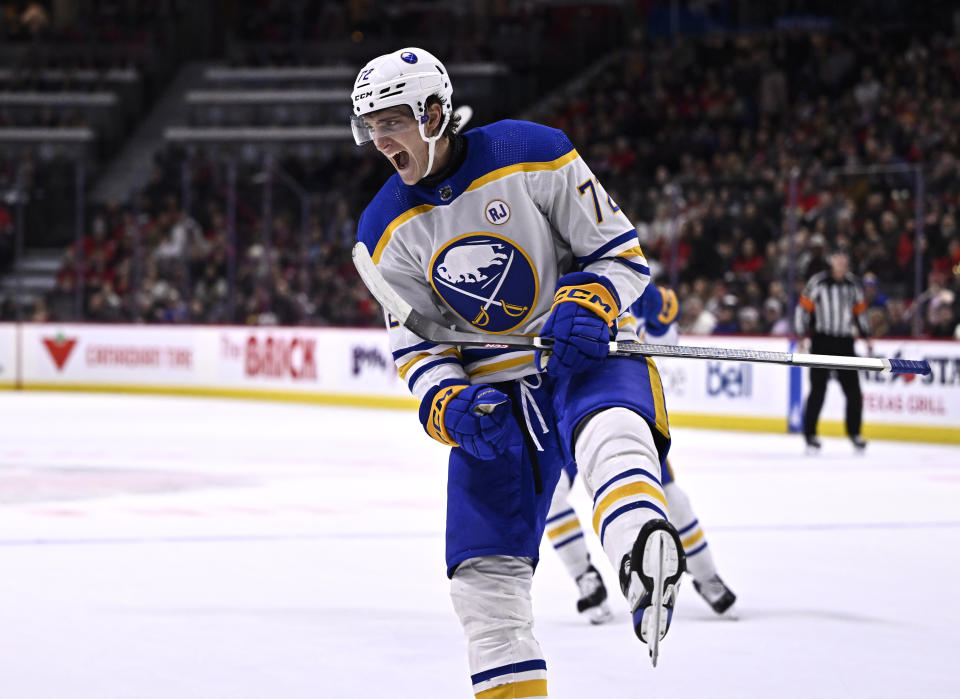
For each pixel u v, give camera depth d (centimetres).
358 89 465
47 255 3497
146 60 4403
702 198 2552
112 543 1071
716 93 3512
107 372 3241
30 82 4266
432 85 463
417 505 1318
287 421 2425
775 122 3291
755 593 874
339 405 2845
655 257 2583
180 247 3241
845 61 3450
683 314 2442
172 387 3152
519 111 4100
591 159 3391
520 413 483
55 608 810
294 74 4325
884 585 902
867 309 2173
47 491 1421
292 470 1639
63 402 2919
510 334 498
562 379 476
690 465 1714
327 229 3061
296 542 1079
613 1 4269
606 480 423
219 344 3081
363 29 4394
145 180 3988
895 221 2298
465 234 480
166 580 905
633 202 2641
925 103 3102
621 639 737
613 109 3666
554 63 4234
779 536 1119
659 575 390
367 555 1014
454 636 733
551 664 675
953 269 2200
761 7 4094
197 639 725
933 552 1039
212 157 3969
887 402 2111
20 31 4494
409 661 673
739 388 2275
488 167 476
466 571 457
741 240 2453
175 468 1656
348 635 735
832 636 743
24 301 3422
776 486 1486
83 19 4553
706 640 734
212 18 4759
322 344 2883
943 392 2041
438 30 4325
